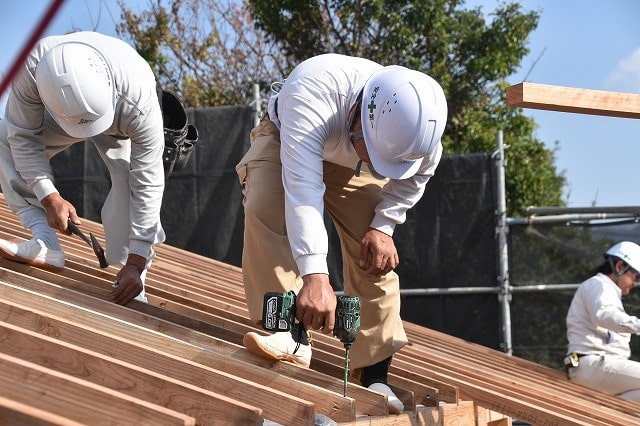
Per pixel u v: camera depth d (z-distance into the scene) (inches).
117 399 57.5
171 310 128.0
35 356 70.8
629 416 156.2
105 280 125.2
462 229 263.3
